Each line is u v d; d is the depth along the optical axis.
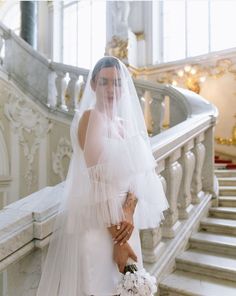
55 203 1.68
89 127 1.45
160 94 4.55
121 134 1.48
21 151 6.43
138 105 1.62
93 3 11.78
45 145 6.20
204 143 3.72
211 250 2.88
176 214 2.95
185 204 3.11
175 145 2.72
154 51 9.56
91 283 1.44
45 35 12.27
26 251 1.55
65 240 1.49
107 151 1.41
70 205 1.48
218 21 9.14
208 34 9.27
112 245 1.47
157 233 2.60
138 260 1.59
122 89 1.52
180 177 2.90
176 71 8.85
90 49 11.74
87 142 1.43
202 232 3.20
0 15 13.32
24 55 6.30
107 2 9.60
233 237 3.01
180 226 2.98
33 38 9.98
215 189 3.73
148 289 1.38
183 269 2.69
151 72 9.27
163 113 4.56
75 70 5.85
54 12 12.20
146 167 1.52
